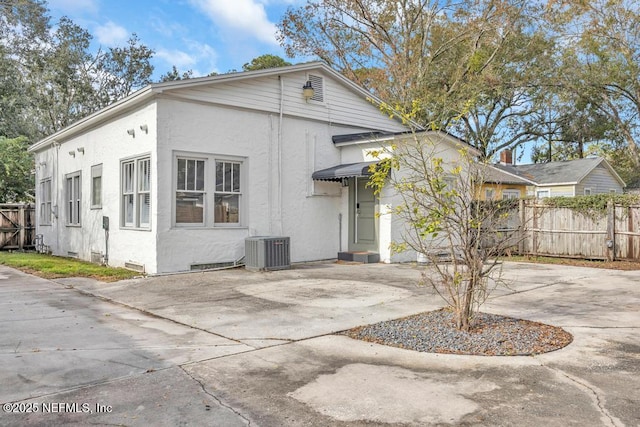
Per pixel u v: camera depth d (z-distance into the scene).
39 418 3.17
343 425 3.08
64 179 15.15
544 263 12.62
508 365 4.30
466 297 5.51
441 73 25.33
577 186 24.59
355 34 26.00
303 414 3.24
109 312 6.57
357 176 11.88
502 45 24.66
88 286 8.73
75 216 14.23
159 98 9.94
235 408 3.34
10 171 19.92
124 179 11.38
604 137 29.44
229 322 5.92
